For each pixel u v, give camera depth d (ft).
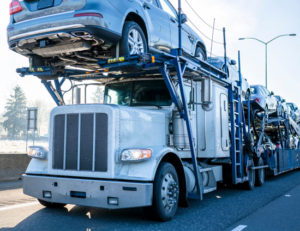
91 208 19.83
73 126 17.04
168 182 16.93
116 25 18.67
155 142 18.65
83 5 17.71
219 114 25.27
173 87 18.93
